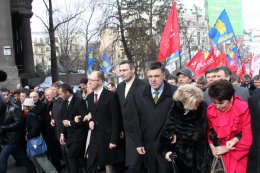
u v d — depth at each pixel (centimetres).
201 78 788
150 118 564
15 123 765
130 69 659
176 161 470
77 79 4081
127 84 667
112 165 709
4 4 1969
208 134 454
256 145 405
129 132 640
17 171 970
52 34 3070
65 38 5278
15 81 1944
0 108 485
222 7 1319
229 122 431
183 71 702
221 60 1030
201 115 451
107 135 682
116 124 666
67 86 764
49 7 3069
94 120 694
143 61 3253
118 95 670
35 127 778
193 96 441
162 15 3303
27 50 2959
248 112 425
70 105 764
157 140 559
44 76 3222
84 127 760
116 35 3356
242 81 1259
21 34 2984
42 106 841
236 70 1123
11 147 770
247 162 418
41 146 792
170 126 464
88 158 711
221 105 427
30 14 2953
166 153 470
